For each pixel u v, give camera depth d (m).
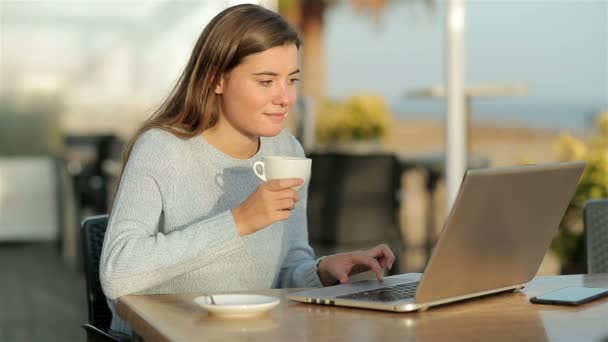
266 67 2.26
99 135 8.64
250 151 2.45
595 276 2.30
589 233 2.72
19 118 8.70
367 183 6.86
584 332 1.63
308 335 1.60
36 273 7.70
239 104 2.29
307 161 2.03
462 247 1.81
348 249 6.84
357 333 1.61
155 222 2.24
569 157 5.37
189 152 2.34
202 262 2.05
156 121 2.39
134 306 1.88
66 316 5.94
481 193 1.76
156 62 8.73
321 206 6.92
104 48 8.71
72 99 8.74
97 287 2.46
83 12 8.63
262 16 2.29
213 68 2.31
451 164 5.39
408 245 8.29
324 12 16.50
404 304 1.80
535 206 1.95
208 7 8.66
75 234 7.69
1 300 6.50
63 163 7.88
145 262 2.03
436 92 6.85
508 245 1.94
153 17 8.68
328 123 9.12
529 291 2.07
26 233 8.84
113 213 2.21
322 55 16.66
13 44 8.59
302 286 2.43
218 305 1.75
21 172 8.78
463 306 1.88
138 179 2.25
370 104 8.91
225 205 2.36
